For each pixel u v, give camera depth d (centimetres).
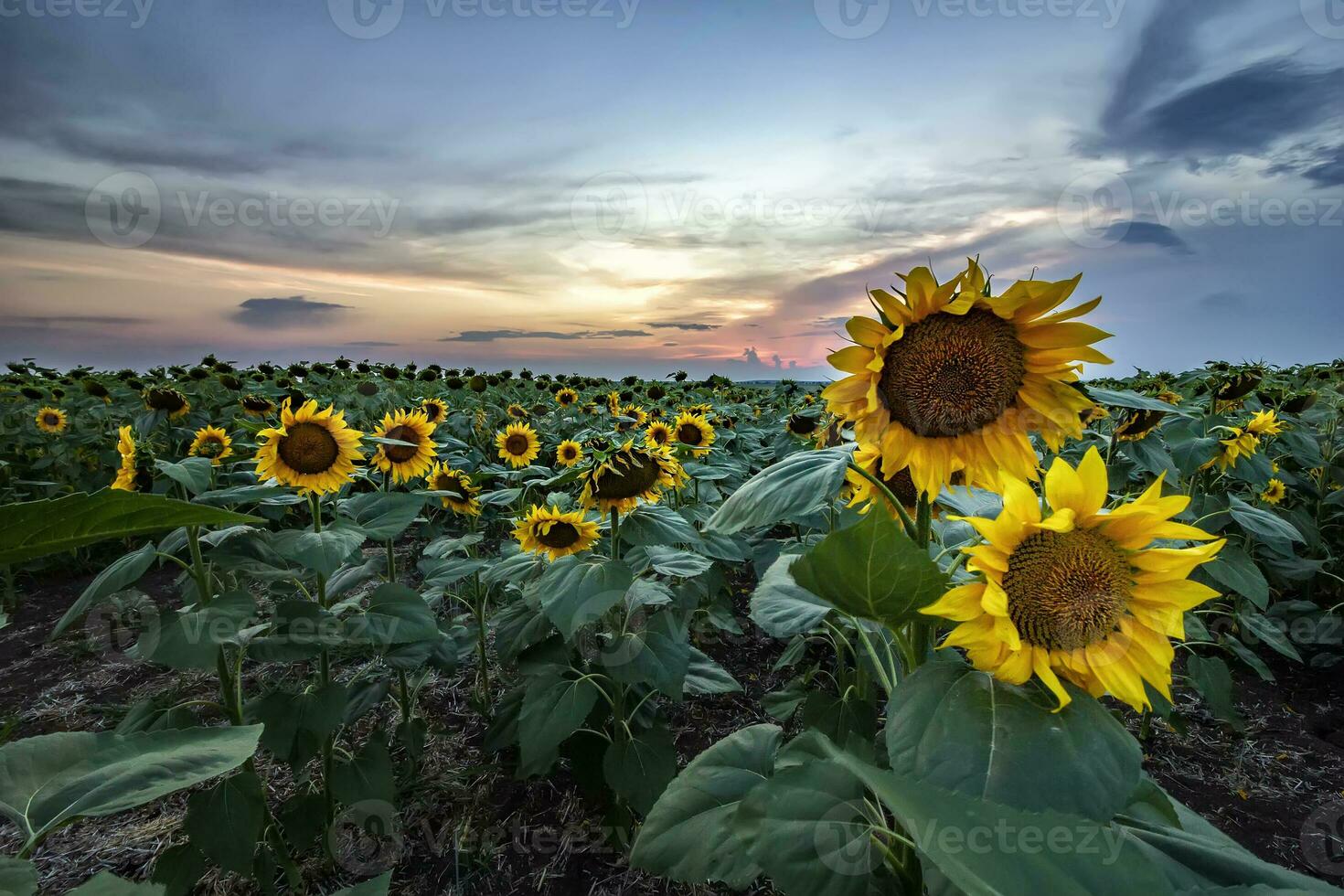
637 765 313
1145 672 135
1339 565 598
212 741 101
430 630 293
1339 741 429
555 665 327
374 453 455
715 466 559
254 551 286
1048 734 125
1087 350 163
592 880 314
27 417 930
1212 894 84
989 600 131
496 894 306
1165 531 134
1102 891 54
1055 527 131
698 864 185
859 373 172
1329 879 323
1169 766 410
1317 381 842
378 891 77
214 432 534
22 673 517
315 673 488
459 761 396
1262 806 374
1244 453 460
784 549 426
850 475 208
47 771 92
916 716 132
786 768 143
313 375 1473
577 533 347
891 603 143
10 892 67
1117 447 414
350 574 327
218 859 261
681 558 331
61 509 51
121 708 405
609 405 1099
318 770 357
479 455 704
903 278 164
